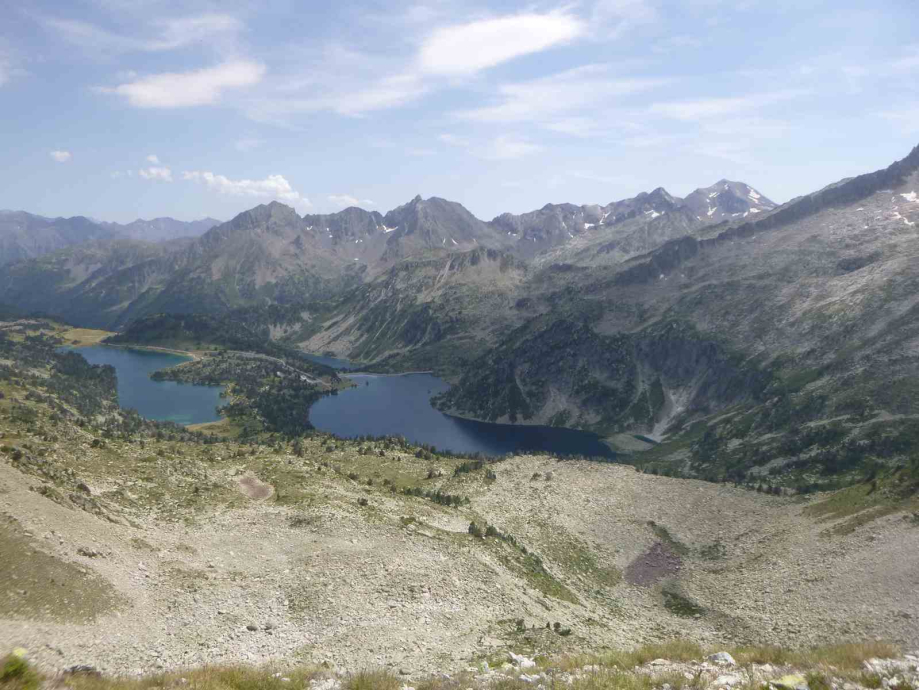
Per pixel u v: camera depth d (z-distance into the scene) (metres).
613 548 111.25
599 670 31.83
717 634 79.81
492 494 134.25
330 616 58.22
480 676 34.16
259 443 178.88
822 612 77.12
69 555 51.75
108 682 27.19
